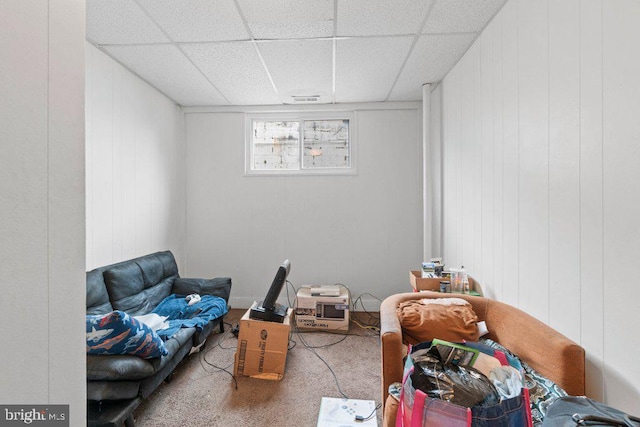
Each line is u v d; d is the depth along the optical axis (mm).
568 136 1350
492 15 1983
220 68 2730
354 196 3648
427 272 2648
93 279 2178
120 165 2670
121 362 1571
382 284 3643
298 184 3686
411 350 1398
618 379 1115
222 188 3732
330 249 3672
